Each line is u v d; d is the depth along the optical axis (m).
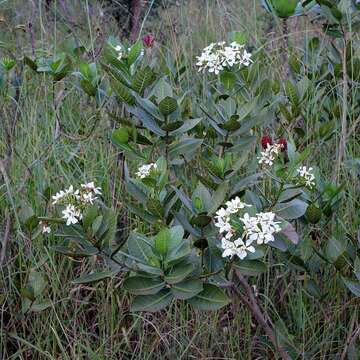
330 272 1.30
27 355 1.29
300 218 1.21
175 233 0.97
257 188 1.32
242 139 1.30
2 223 1.43
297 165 1.09
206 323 1.27
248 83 1.41
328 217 1.24
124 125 1.41
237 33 1.46
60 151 1.66
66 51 1.90
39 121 1.78
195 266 1.03
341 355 1.24
